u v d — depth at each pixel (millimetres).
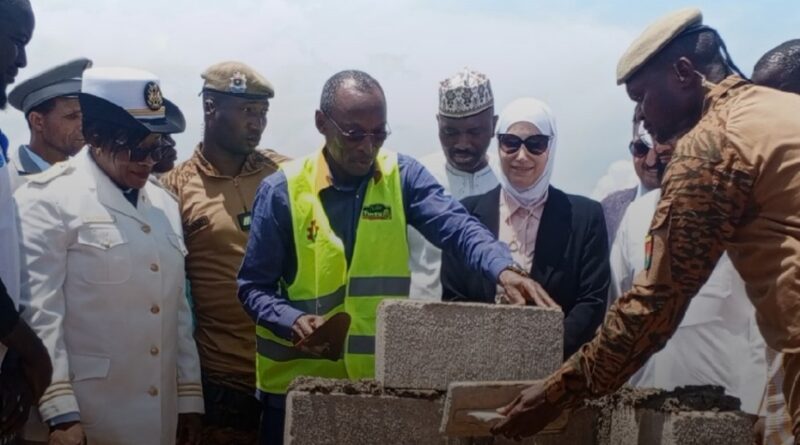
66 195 4457
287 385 4512
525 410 3373
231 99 5148
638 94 3309
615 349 3117
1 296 3668
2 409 3812
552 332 4004
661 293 3043
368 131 4391
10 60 3781
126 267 4477
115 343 4445
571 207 4777
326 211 4535
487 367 3947
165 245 4664
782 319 2973
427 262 5141
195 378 4777
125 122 4480
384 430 3887
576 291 4676
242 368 5086
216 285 5090
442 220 4496
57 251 4363
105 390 4430
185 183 5227
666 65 3234
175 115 4859
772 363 3898
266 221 4516
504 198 4875
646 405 3838
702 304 4930
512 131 4766
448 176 5371
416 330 3895
